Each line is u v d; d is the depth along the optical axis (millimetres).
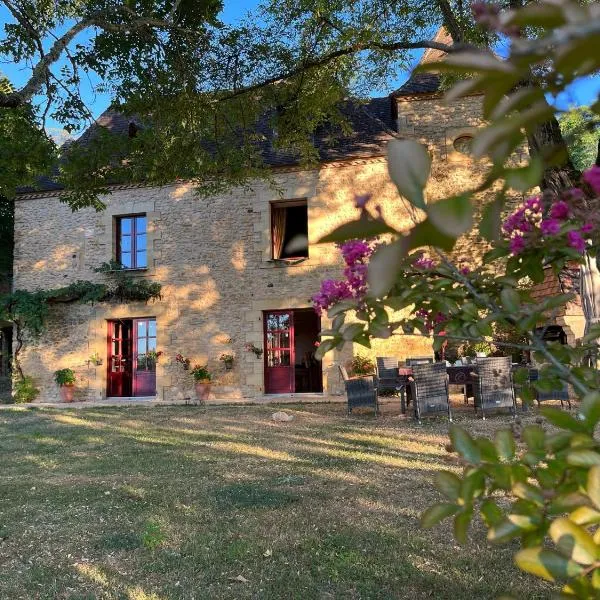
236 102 8039
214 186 8695
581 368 1521
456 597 2672
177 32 7086
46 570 3092
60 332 12820
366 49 7195
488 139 511
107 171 7820
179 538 3502
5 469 5711
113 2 6441
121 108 7344
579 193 1290
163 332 12359
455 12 6203
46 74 6078
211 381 12000
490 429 6859
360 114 12719
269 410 9906
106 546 3396
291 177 11969
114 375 12938
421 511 3900
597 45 410
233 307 12109
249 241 12172
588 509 816
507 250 1613
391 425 7699
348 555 3162
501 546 3256
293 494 4359
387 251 506
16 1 6281
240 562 3123
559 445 970
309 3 6977
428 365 7949
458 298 1730
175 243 12539
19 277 13164
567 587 867
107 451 6516
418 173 593
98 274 12758
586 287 5613
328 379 11555
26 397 12562
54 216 13188
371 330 1553
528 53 501
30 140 6719
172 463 5688
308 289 11766
